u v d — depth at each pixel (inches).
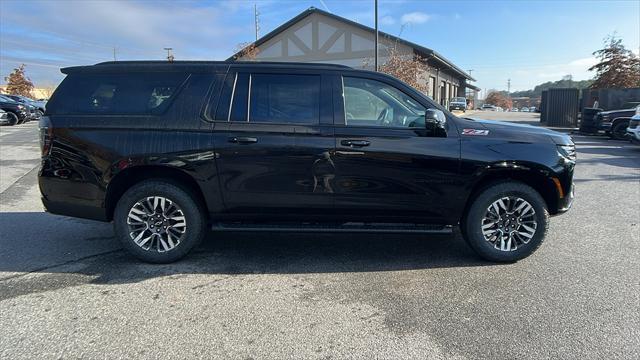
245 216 180.5
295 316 139.3
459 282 164.9
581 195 308.7
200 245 205.3
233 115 175.0
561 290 157.4
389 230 179.0
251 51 1180.5
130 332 129.3
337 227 180.9
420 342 124.9
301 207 177.8
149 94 177.3
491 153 173.9
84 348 121.1
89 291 156.1
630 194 312.0
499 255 181.3
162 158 172.7
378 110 177.2
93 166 174.9
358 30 1141.7
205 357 117.6
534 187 187.6
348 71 178.7
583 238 214.4
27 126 920.9
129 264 181.3
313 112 175.3
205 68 178.7
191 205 178.1
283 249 200.7
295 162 173.3
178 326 133.0
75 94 178.7
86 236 217.0
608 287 159.6
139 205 177.9
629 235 219.1
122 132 173.6
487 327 132.6
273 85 177.2
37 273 171.5
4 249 197.8
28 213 257.3
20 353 118.4
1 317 137.4
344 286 161.5
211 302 148.5
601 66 1154.7
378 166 173.5
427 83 1104.8
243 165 173.8
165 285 161.6
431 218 180.2
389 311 142.7
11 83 1993.1
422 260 187.5
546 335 128.2
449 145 173.9
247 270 176.1
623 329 131.0
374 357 117.9
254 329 131.6
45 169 179.5
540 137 179.0
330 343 124.3
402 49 1078.4
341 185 174.9
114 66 179.8
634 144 633.6
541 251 196.9
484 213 179.0
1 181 343.9
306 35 1203.9
